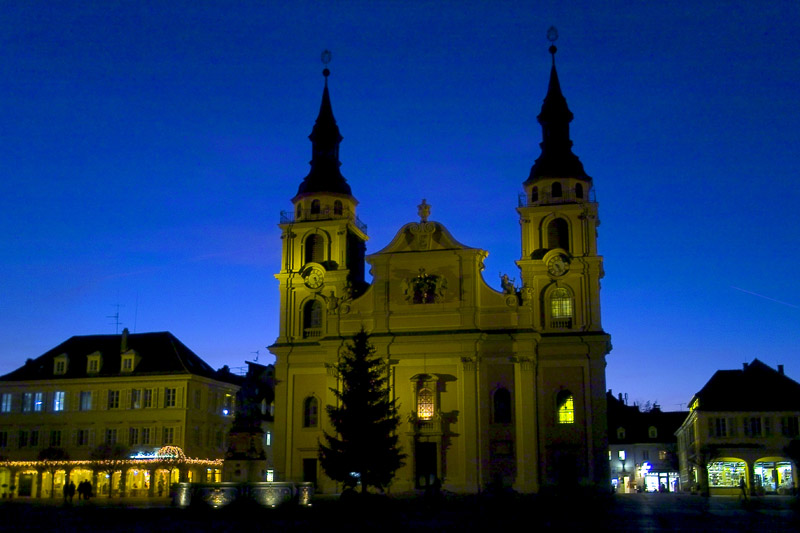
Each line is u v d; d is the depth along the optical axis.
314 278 77.19
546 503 57.06
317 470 73.44
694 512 46.50
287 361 76.25
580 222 73.81
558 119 77.56
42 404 87.56
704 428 83.44
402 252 73.50
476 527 34.25
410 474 69.19
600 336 70.88
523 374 69.44
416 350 71.19
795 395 83.06
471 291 71.38
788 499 66.75
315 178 80.81
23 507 51.44
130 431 84.69
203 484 43.78
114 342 90.31
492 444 69.19
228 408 93.75
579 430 70.00
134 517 39.09
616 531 32.28
